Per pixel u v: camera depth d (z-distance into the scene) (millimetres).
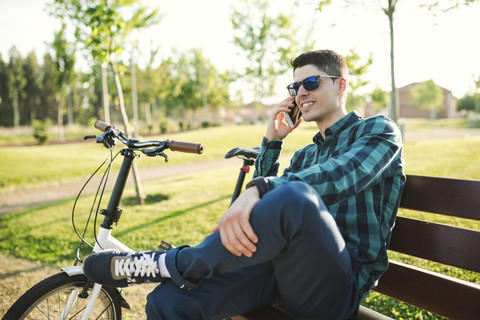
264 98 24625
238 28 21891
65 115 64188
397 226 1612
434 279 1437
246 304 1274
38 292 1597
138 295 2883
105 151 18062
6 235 4910
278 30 17469
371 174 1206
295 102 1795
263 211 1026
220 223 1095
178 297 1224
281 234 1013
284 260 1077
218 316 1254
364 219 1335
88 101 68625
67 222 5340
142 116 53656
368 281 1321
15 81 60219
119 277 1301
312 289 1101
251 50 22031
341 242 1088
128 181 10734
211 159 15172
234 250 1073
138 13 6664
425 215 3838
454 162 6645
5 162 14227
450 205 1442
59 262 3699
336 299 1136
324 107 1553
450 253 1434
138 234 4301
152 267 1270
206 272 1183
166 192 7059
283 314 1297
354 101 31719
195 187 7336
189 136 22094
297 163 1797
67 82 26391
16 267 3631
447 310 1396
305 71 1563
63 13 6371
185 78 34656
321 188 1116
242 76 24156
